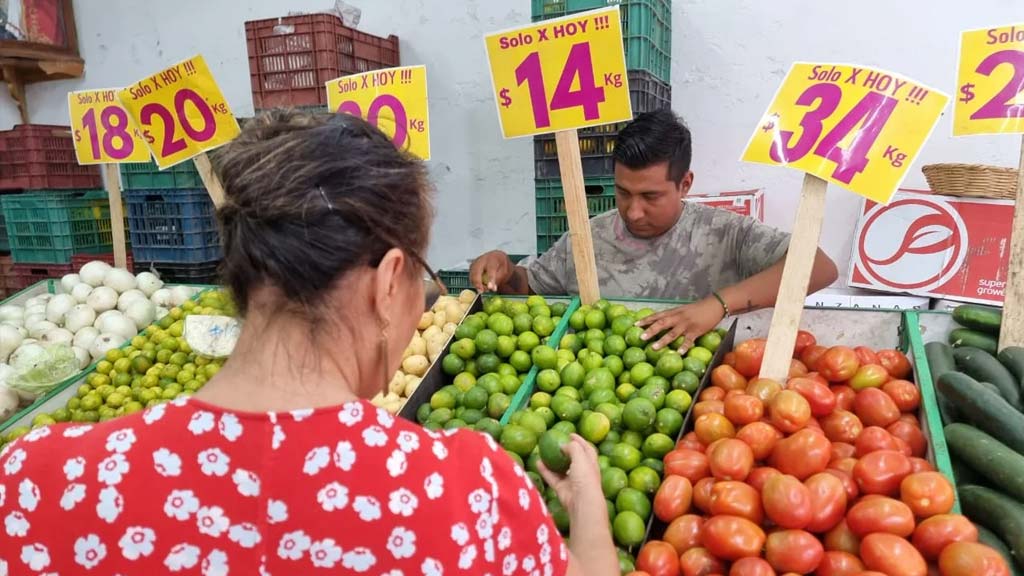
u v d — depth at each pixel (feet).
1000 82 5.59
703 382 6.21
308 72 11.87
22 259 15.47
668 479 4.91
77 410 7.92
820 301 11.09
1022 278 5.99
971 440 4.93
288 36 11.85
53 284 11.53
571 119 7.06
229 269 2.56
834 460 4.97
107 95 9.75
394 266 2.59
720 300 6.95
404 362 7.64
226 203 2.48
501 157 14.58
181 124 8.36
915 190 11.25
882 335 6.89
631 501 4.94
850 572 4.03
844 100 5.52
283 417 2.41
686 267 8.93
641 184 7.99
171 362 8.42
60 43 16.88
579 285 7.80
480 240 15.17
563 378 6.68
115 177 10.11
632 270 9.16
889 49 11.87
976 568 3.73
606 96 6.83
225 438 2.40
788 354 5.79
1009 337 6.12
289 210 2.35
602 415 5.80
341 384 2.62
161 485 2.39
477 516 2.51
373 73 7.67
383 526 2.35
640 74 10.62
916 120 5.31
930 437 5.21
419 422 6.58
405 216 2.60
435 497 2.42
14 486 2.51
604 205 11.19
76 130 10.07
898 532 4.11
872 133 5.41
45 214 14.90
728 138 13.04
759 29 12.44
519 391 6.56
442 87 14.67
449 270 13.04
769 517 4.36
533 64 6.99
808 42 12.25
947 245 10.83
